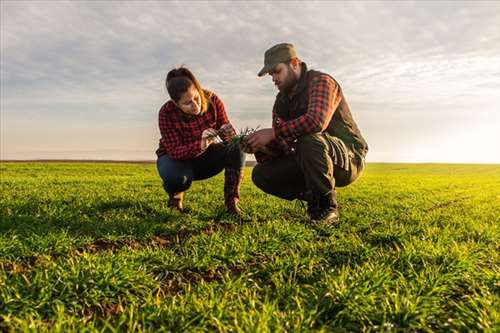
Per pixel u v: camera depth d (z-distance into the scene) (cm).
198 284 339
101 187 1051
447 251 406
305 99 493
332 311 290
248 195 935
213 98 580
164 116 574
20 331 250
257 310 277
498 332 253
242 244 439
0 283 305
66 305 299
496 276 346
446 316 284
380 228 561
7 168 2384
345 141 526
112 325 274
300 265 386
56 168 2548
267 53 490
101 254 393
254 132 494
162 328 255
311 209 528
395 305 283
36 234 452
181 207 663
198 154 565
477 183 1933
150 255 397
